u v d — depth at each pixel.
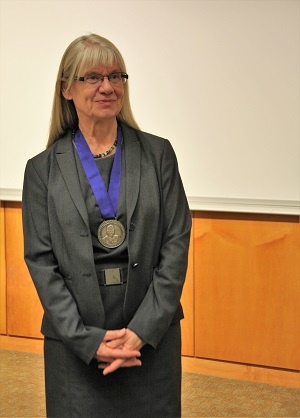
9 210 4.01
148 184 1.97
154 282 1.95
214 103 3.54
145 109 3.67
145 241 1.94
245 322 3.61
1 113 3.96
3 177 3.99
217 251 3.62
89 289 1.91
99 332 1.88
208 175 3.59
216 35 3.49
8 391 3.46
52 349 2.00
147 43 3.62
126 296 1.92
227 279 3.62
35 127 3.89
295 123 3.41
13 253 4.04
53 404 2.02
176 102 3.61
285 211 3.42
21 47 3.86
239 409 3.26
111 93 1.93
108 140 2.02
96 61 1.90
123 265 1.95
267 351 3.58
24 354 4.04
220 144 3.55
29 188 2.00
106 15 3.68
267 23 3.40
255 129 3.48
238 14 3.44
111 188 1.97
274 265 3.52
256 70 3.45
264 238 3.52
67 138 2.04
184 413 3.21
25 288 4.05
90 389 1.97
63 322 1.89
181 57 3.57
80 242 1.91
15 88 3.91
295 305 3.50
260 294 3.56
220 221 3.60
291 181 3.44
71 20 3.75
